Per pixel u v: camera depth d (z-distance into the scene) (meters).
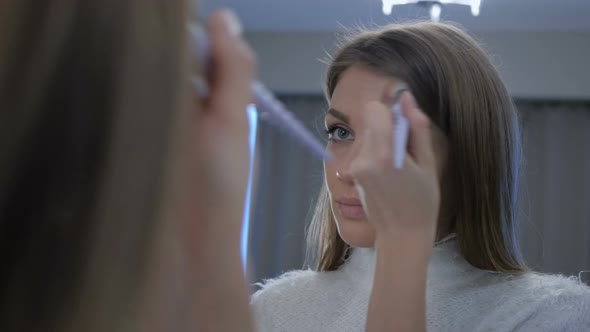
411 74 0.73
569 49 3.47
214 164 0.26
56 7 0.21
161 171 0.22
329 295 0.88
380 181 0.50
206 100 0.27
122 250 0.21
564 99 3.53
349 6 3.16
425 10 3.02
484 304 0.77
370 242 0.72
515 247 0.82
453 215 0.79
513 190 0.81
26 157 0.21
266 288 0.95
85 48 0.21
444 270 0.79
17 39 0.21
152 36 0.22
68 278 0.21
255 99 0.35
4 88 0.21
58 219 0.21
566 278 0.84
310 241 1.00
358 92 0.73
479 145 0.76
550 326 0.73
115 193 0.21
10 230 0.21
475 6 2.52
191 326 0.26
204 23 0.27
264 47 3.71
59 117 0.21
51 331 0.20
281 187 3.75
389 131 0.50
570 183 3.52
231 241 0.27
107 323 0.20
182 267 0.25
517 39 3.49
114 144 0.21
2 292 0.21
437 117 0.74
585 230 3.48
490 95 0.77
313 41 3.68
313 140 0.38
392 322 0.50
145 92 0.22
